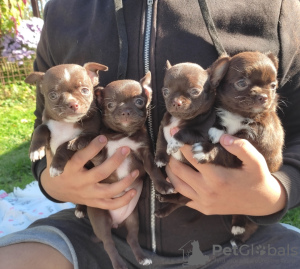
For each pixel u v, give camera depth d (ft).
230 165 1.00
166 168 1.09
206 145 0.96
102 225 1.11
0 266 1.08
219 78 0.98
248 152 0.93
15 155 2.66
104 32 1.22
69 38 1.28
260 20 1.15
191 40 1.14
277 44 1.15
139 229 1.19
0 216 1.80
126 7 1.21
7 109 3.59
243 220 1.13
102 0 1.29
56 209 1.81
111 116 1.06
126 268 1.05
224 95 0.97
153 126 1.16
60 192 1.15
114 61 1.20
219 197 1.00
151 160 1.09
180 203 1.09
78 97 1.02
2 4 3.87
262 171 0.95
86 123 1.07
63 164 1.02
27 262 1.09
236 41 1.14
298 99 1.21
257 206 1.00
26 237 1.14
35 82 1.12
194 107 0.96
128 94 1.06
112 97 1.06
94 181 1.06
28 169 2.47
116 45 1.20
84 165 1.14
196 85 0.96
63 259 1.11
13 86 3.89
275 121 1.01
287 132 1.25
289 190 1.00
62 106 1.00
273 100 0.98
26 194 1.99
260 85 0.94
